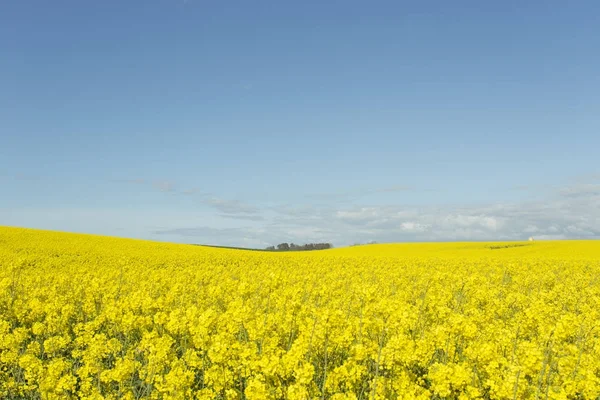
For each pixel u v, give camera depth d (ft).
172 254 151.64
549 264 128.67
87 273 80.48
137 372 35.86
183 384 28.48
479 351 30.19
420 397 25.57
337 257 165.48
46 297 56.75
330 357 34.55
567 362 30.30
